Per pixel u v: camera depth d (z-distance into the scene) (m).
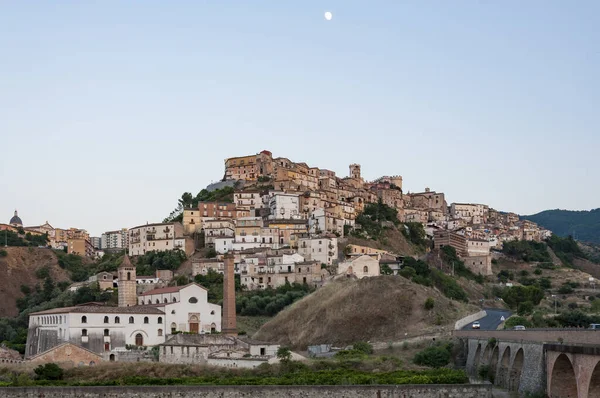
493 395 167.00
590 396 125.81
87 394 171.00
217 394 172.88
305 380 180.62
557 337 151.88
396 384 174.00
